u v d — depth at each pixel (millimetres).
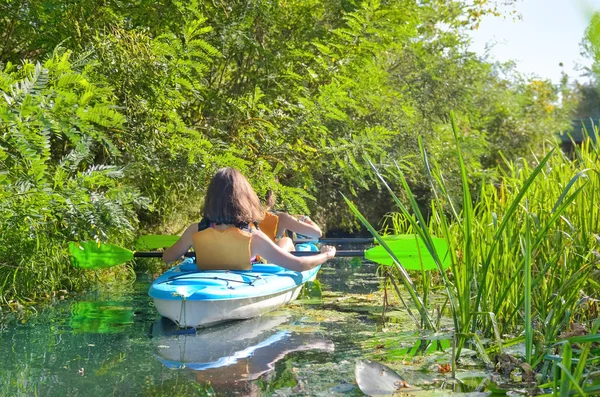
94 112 4281
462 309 3859
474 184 12797
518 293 4160
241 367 3428
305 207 7211
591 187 4234
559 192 4578
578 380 2457
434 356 3730
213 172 6637
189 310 4352
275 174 7309
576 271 3658
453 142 12719
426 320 4363
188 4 6852
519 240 4102
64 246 5883
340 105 7848
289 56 8477
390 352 3820
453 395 2961
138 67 6137
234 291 4473
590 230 4004
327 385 3104
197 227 5086
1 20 6684
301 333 4348
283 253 4895
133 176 6582
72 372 3301
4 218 4805
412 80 13438
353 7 9312
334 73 8438
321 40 8734
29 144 4234
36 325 4555
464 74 14273
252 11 8023
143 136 6395
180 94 6551
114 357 3633
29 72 4352
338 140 8156
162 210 9078
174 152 6441
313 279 6734
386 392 2990
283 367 3439
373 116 10055
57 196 4793
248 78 8859
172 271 5082
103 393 2932
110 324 4613
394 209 13414
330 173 9562
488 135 17781
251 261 5305
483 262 4066
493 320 3635
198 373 3299
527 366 3232
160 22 7199
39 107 4137
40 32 6348
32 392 2943
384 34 8766
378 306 5477
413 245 5445
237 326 4574
